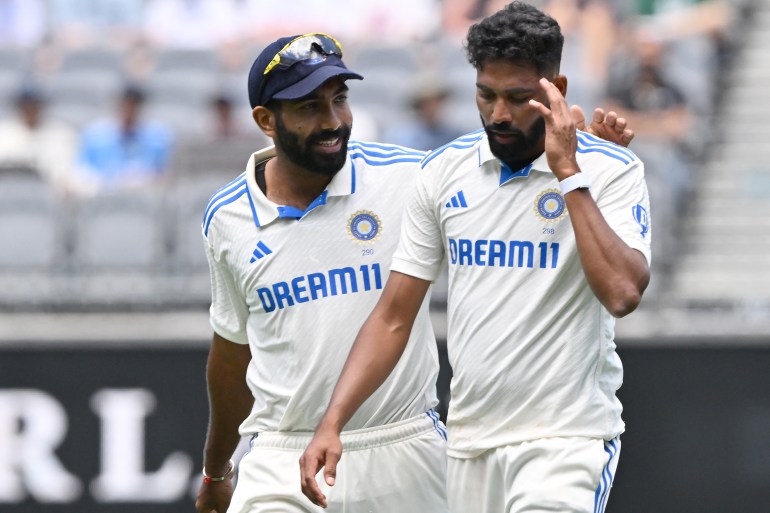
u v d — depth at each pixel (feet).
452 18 132.05
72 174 106.93
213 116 113.29
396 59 126.62
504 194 40.91
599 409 40.70
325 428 41.01
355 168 45.85
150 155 108.37
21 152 107.55
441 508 46.96
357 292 45.27
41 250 97.60
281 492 46.06
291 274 45.39
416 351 45.91
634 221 39.68
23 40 135.85
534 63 38.78
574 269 40.27
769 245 102.37
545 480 40.19
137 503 83.51
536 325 40.57
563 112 38.17
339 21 133.80
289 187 45.75
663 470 81.76
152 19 136.05
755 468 81.51
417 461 46.03
